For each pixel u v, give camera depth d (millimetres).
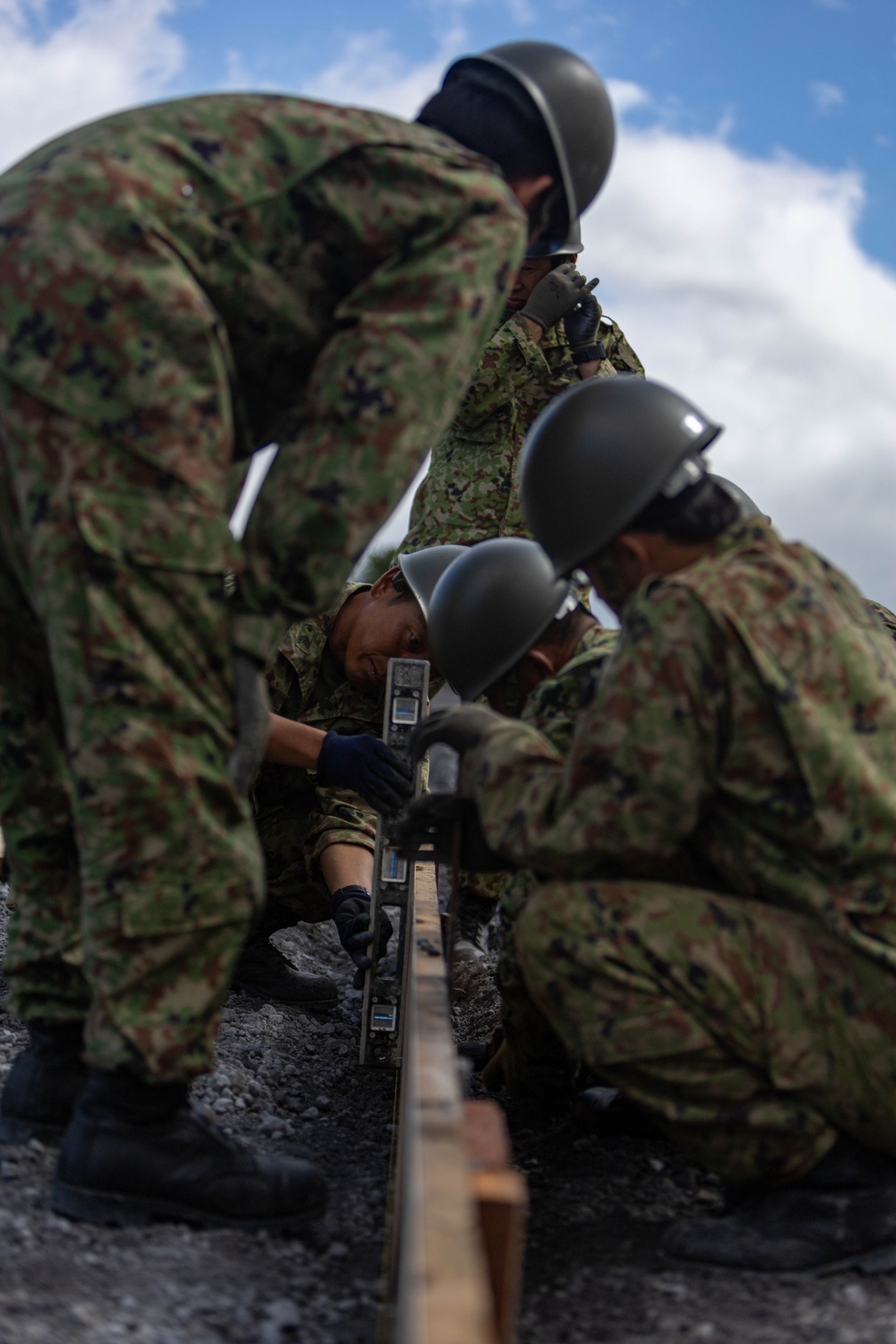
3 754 2395
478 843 2350
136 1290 1872
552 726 2656
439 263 2076
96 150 2020
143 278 1961
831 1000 1993
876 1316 1812
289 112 2127
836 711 1985
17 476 2004
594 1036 2049
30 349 1968
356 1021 4191
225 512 2260
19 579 2162
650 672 1977
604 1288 2012
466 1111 1556
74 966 2428
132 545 1952
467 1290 1055
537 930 2080
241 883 2064
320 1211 2262
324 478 2018
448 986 2363
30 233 1981
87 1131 2109
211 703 2045
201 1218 2152
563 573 2342
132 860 2000
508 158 2369
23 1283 1827
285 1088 3367
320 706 4070
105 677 1963
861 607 2199
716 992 1996
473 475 5086
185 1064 2064
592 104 2418
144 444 1961
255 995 4172
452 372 2086
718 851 2098
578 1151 2867
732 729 1988
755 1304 1904
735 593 2008
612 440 2262
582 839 2020
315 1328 1841
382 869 3559
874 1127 2014
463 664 2887
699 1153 2084
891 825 1983
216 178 2045
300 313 2137
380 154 2082
